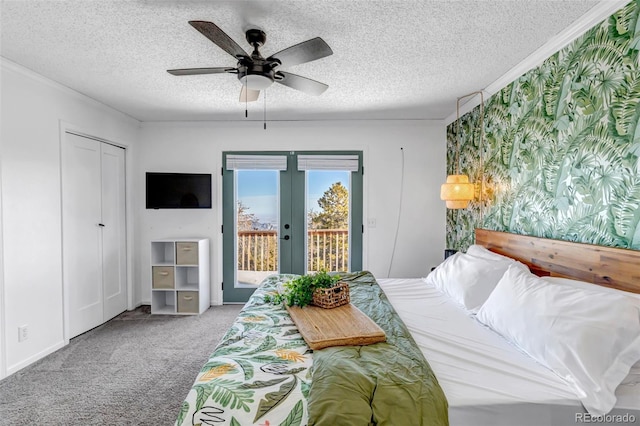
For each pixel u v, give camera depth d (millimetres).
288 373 1317
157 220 4219
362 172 4234
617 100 1672
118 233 3869
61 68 2555
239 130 4223
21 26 1955
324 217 4270
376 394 1156
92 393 2227
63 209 2941
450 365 1422
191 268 4195
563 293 1525
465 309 2145
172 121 4180
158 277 3875
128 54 2322
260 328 1770
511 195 2684
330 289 2070
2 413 2016
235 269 4277
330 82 2873
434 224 4234
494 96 2959
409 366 1324
